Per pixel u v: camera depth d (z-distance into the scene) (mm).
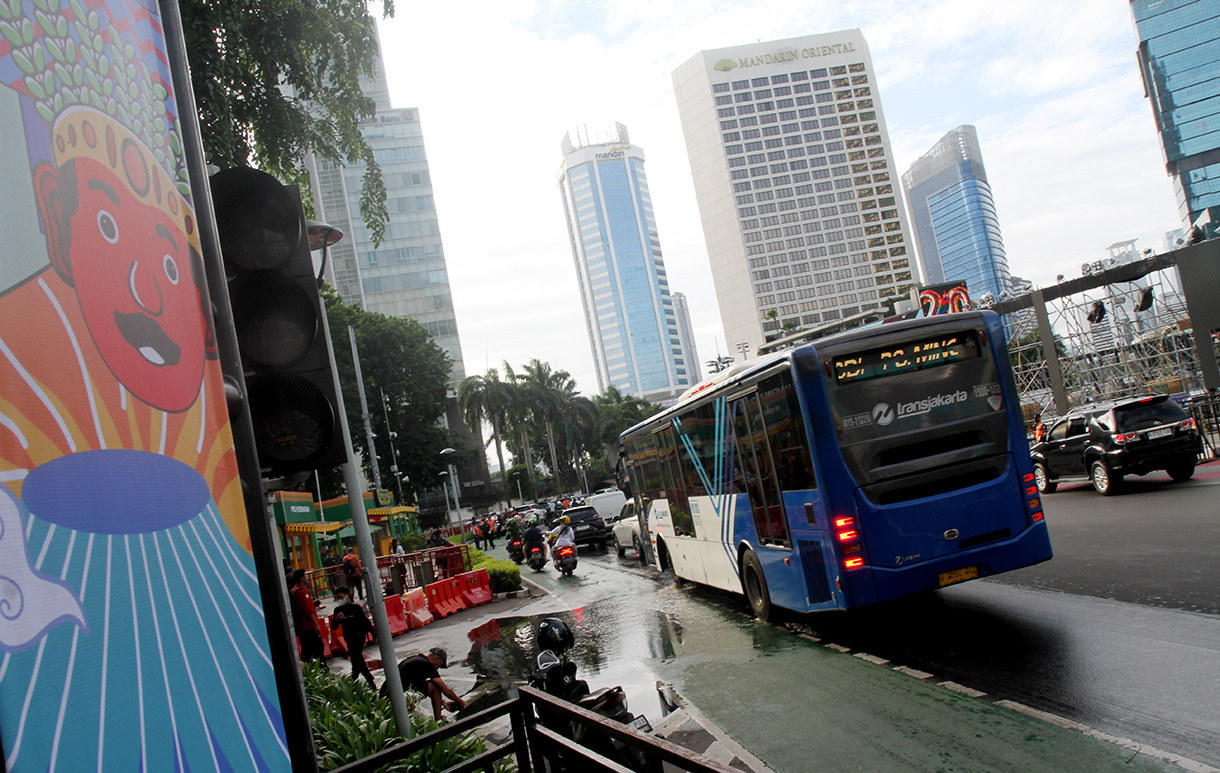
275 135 9812
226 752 2475
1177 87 148750
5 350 1887
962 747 5195
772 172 171625
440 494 87000
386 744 5863
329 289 57844
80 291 2223
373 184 10508
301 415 4020
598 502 32094
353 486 7273
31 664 1768
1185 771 4348
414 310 103812
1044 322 31469
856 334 8250
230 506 2934
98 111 2492
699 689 7867
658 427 13930
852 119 175000
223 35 8328
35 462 1916
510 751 3717
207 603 2592
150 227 2717
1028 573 10609
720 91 172750
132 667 2115
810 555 8578
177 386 2689
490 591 19625
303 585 10938
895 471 7984
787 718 6438
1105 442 17359
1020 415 8312
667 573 18094
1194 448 16875
